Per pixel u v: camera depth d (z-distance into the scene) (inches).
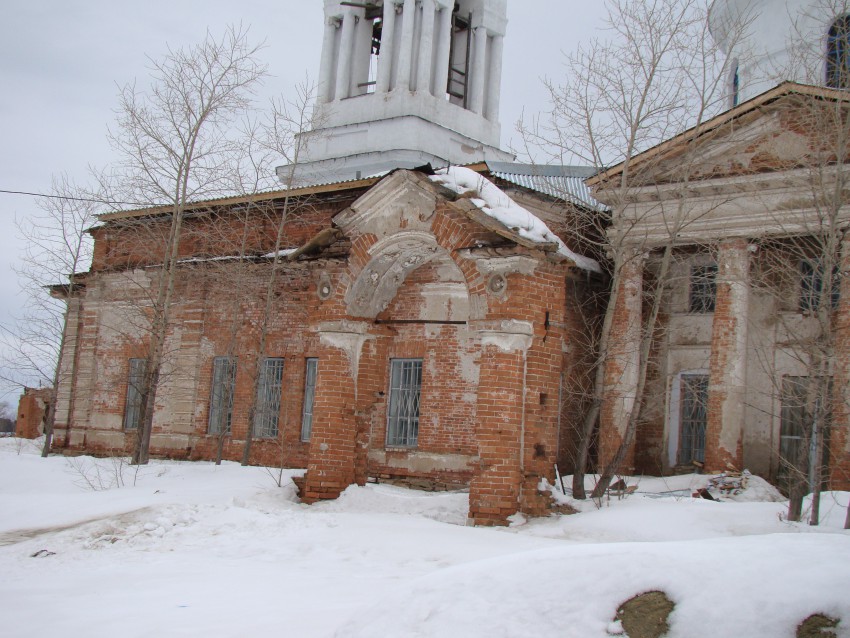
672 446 869.8
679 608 188.2
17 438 1299.2
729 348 780.0
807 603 178.2
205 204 952.9
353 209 596.1
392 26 1317.7
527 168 916.6
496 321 534.0
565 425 859.4
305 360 906.1
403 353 826.2
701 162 779.4
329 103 1341.0
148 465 836.0
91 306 1117.7
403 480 801.6
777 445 804.6
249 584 354.9
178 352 998.4
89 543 464.4
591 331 832.3
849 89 621.6
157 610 307.7
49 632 281.1
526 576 213.3
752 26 978.1
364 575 375.2
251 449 921.5
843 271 629.3
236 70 964.6
